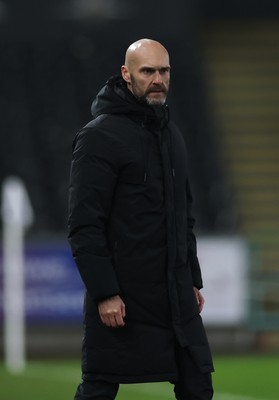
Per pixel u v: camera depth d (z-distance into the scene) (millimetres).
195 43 73375
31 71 71250
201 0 74688
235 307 48188
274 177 65688
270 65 73562
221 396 31406
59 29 72625
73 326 47750
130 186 15898
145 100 15969
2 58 71750
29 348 47406
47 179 63125
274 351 47938
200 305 16812
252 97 71312
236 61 73500
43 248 47344
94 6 72188
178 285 15969
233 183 64938
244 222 62094
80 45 72688
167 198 16016
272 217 62656
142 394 31875
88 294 16031
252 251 48969
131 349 15805
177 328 15883
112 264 15828
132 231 15859
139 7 72688
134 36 72875
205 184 63750
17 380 36469
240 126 69188
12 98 69500
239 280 48219
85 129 16000
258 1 75250
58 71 71500
